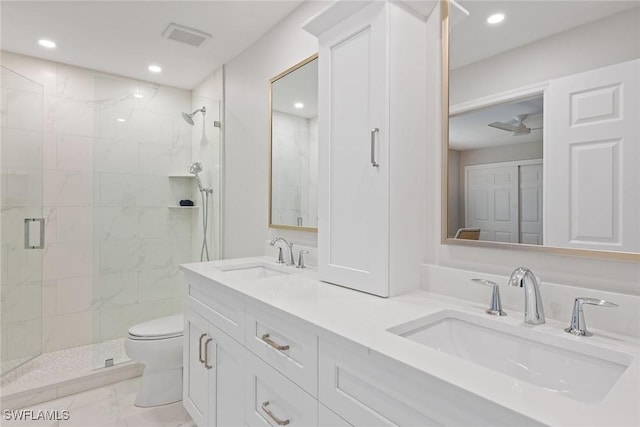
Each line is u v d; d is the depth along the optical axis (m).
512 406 0.56
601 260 0.95
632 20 0.90
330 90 1.50
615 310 0.91
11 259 2.41
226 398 1.47
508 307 1.11
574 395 0.82
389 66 1.25
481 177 1.21
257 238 2.41
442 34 1.32
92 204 2.82
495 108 1.17
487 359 1.01
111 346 2.66
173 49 2.57
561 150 1.02
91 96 2.92
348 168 1.41
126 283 2.79
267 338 1.19
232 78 2.71
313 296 1.27
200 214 3.02
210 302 1.62
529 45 1.09
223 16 2.14
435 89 1.36
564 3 1.02
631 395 0.60
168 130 2.99
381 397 0.79
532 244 1.08
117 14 2.12
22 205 2.48
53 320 2.74
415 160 1.35
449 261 1.31
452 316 1.12
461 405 0.64
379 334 0.89
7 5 2.01
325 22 1.48
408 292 1.32
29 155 2.52
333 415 0.92
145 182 2.87
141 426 1.90
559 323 0.99
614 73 0.92
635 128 0.89
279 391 1.13
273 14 2.13
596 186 0.95
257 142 2.41
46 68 2.74
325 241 1.52
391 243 1.26
